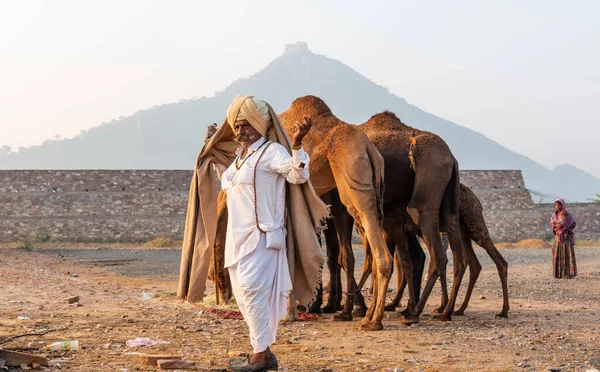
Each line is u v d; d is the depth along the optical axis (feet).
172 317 30.09
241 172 18.34
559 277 59.67
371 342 25.79
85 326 26.58
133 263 83.20
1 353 18.29
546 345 25.48
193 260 27.96
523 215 155.33
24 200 140.87
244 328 27.63
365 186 29.17
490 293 46.57
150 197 145.07
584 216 156.76
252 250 17.97
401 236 33.83
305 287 19.49
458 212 33.50
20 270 59.82
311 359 22.03
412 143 33.27
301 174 17.87
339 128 30.35
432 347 24.72
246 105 18.52
